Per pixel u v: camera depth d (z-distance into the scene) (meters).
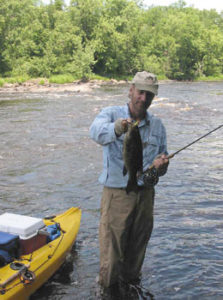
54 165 10.25
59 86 39.47
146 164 4.00
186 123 16.88
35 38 53.66
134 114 3.85
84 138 13.70
